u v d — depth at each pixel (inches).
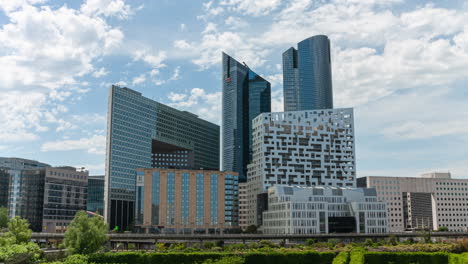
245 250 5260.8
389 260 4527.6
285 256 4687.5
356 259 4178.2
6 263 4237.2
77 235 4995.1
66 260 4128.9
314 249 5447.8
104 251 5221.5
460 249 5064.0
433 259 4456.2
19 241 6289.4
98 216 5723.4
